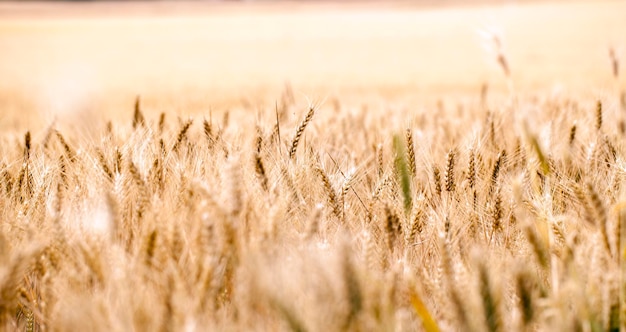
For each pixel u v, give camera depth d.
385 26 52.12
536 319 3.77
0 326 3.74
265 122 4.34
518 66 18.62
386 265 3.85
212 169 4.02
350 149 4.39
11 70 26.73
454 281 3.75
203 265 3.76
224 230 3.79
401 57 28.09
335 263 3.72
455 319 3.76
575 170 4.15
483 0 119.38
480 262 3.71
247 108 6.08
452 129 4.62
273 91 14.19
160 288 3.75
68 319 3.74
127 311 3.74
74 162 4.11
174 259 3.79
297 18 75.56
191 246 3.82
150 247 3.80
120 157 4.05
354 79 18.30
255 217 3.86
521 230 3.95
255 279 3.72
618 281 3.74
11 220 3.90
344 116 4.75
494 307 3.70
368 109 5.90
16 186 4.03
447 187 4.04
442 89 14.00
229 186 3.82
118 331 3.73
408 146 4.07
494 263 3.83
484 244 3.91
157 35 51.75
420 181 4.14
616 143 4.29
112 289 3.78
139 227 3.89
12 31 57.47
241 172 3.97
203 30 56.78
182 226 3.86
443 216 3.96
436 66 23.06
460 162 4.17
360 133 4.52
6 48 40.06
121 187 3.94
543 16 52.88
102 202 3.91
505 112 4.57
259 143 4.12
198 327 3.72
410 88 14.59
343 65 25.23
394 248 3.89
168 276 3.75
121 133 4.39
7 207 3.95
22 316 3.85
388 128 4.52
